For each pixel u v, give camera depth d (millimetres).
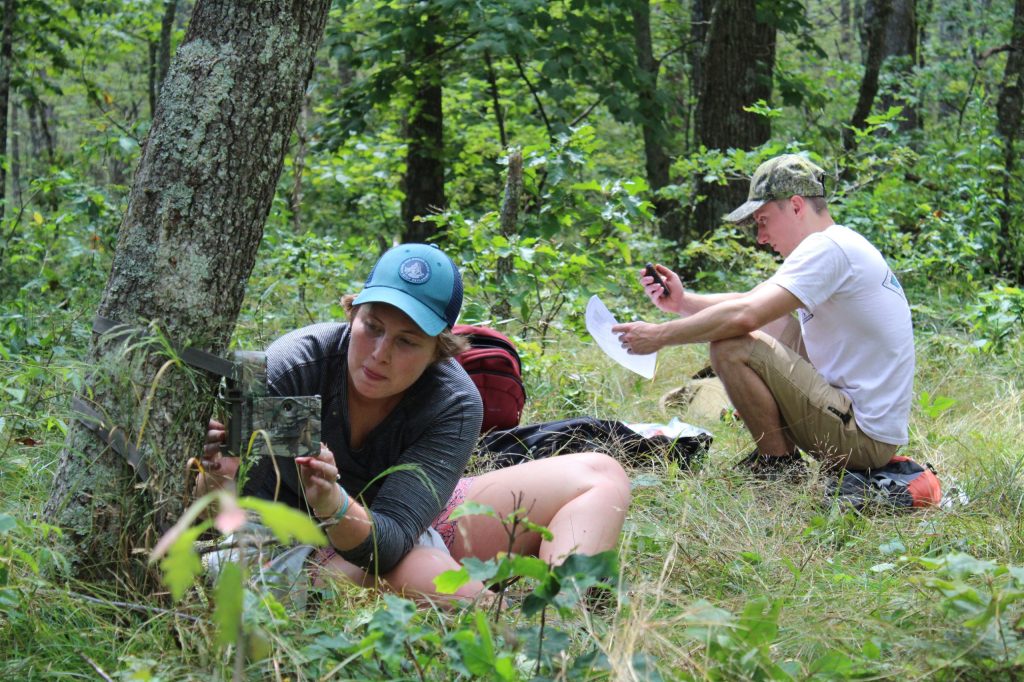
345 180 9789
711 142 10156
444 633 2064
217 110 2203
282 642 1829
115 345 2193
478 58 11508
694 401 5113
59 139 17328
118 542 2174
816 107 12273
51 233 6918
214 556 2219
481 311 5121
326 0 2332
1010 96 10477
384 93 10461
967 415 4910
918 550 3053
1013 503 3562
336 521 2238
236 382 2193
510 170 5684
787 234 4227
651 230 11664
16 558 2125
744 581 2707
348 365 2492
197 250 2203
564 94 10656
